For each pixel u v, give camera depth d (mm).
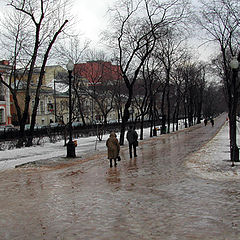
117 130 49312
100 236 6066
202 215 7254
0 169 14812
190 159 17094
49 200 8930
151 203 8367
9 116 52156
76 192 9898
